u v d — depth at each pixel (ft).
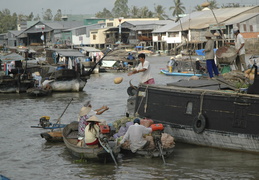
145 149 39.96
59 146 46.14
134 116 49.65
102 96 88.94
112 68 162.71
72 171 37.29
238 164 37.73
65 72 95.30
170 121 45.24
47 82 96.02
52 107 74.08
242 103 38.81
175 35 266.16
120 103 76.95
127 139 40.29
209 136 41.60
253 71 47.78
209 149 42.55
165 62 203.72
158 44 302.86
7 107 75.41
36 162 40.40
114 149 39.09
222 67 56.18
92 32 338.54
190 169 37.01
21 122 60.03
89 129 39.34
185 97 43.65
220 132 40.47
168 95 45.47
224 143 40.83
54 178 35.68
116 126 45.88
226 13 247.70
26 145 46.83
